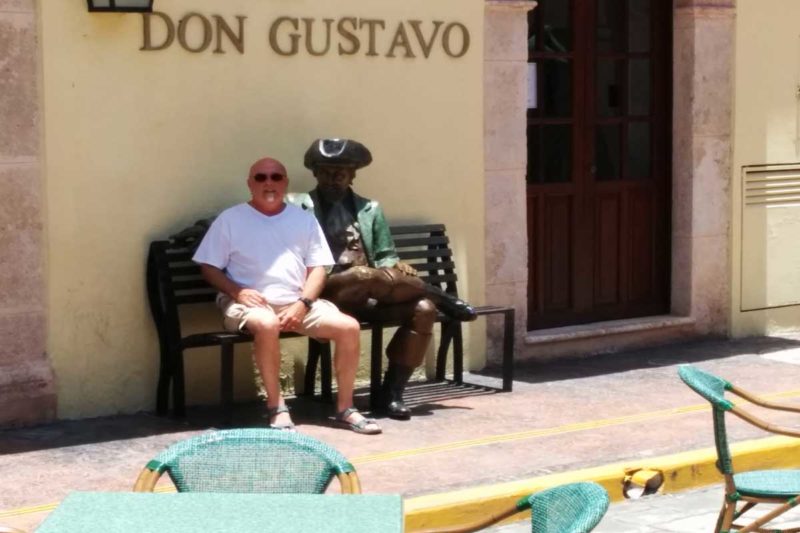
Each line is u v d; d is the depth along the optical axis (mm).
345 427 8586
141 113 8828
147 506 4137
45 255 8508
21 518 6781
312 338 9047
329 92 9570
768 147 11930
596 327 11203
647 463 7867
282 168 8711
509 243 10531
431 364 10164
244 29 9180
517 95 10477
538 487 7344
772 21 11867
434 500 7074
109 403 8836
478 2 10219
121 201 8781
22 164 8359
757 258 11961
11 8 8258
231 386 8445
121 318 8836
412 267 9602
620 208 11531
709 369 10633
